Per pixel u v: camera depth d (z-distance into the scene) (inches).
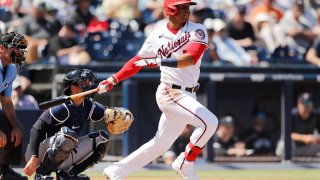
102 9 1908.2
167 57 951.6
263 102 1647.4
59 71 1558.8
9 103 990.4
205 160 1581.0
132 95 1547.7
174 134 977.5
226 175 1352.1
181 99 951.6
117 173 970.7
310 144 1647.4
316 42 1772.9
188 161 965.2
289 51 1802.4
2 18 1796.3
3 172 1007.6
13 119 992.2
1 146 978.7
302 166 1547.7
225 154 1609.3
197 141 948.0
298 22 1919.3
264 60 1772.9
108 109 969.5
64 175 964.0
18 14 1795.0
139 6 1947.6
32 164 943.0
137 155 976.9
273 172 1421.0
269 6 1931.6
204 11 1818.4
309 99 1641.2
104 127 1509.6
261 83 1641.2
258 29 1870.1
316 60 1755.7
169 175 1300.4
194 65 952.9
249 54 1772.9
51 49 1716.3
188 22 952.3
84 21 1763.0
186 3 930.7
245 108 1642.5
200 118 936.9
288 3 2068.2
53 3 1886.1
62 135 911.7
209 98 1590.8
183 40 940.0
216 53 1734.7
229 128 1608.0
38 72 1609.3
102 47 1723.7
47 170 941.2
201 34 937.5
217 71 1603.1
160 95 966.4
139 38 1752.0
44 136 952.9
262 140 1637.6
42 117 943.0
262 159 1628.9
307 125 1654.8
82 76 951.0
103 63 1603.1
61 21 1823.3
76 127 959.6
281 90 1647.4
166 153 1530.5
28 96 1534.2
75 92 955.3
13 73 973.2
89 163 976.3
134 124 1547.7
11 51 950.4
